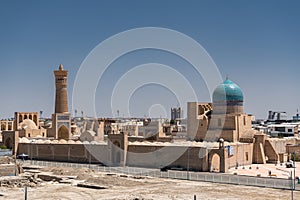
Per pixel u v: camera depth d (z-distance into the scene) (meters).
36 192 60.88
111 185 65.69
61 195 58.47
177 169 83.81
